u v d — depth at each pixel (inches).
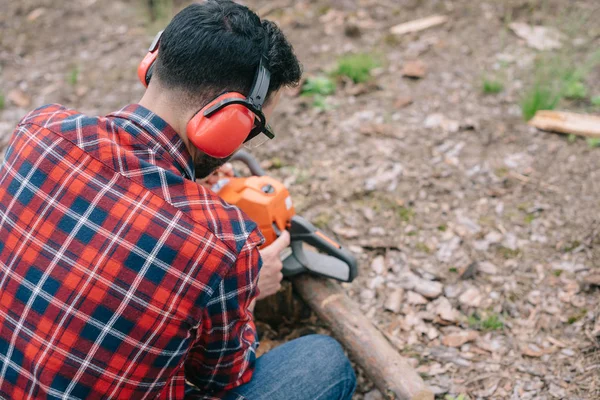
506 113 123.1
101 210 45.0
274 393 57.8
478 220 101.1
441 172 110.7
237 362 52.7
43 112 51.3
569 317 84.4
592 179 106.1
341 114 127.2
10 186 47.8
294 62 51.1
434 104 127.3
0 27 161.2
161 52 47.4
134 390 46.9
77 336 44.8
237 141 47.4
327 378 60.8
